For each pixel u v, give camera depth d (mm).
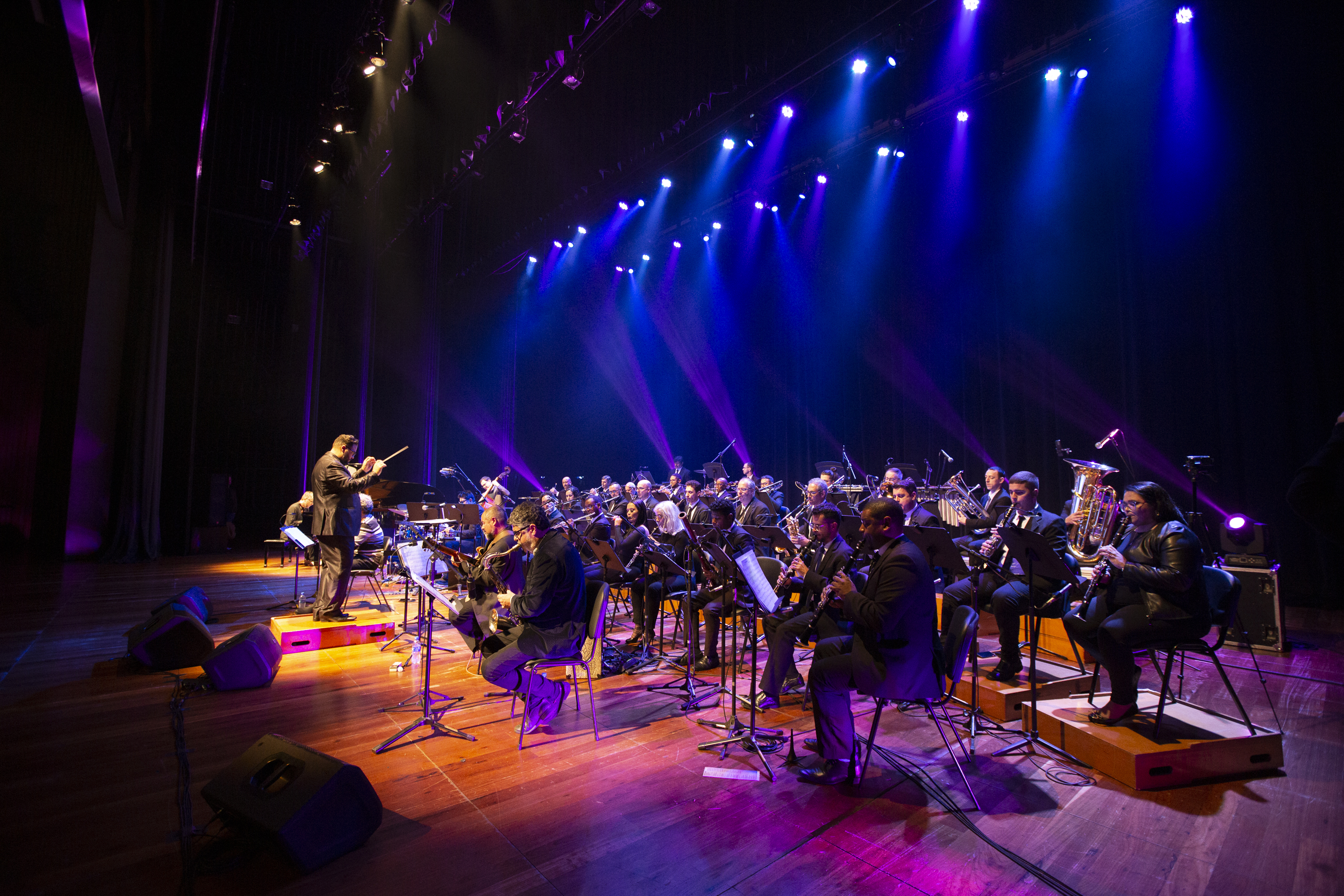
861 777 3135
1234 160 7355
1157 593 3287
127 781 3158
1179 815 2777
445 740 3682
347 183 13234
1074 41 7508
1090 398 8750
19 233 12031
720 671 5098
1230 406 7398
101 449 12500
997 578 4426
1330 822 2705
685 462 14750
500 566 4438
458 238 15664
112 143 10602
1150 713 3549
